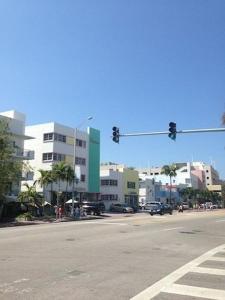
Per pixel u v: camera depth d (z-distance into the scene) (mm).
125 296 8570
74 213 48719
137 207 80250
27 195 47438
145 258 14125
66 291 8891
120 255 14633
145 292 8977
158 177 144375
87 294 8664
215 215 56281
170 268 12203
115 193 86062
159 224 33094
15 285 9398
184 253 15867
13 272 10953
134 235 22703
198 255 15375
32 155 59469
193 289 9383
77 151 72562
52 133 67062
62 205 52500
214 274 11328
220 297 8680
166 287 9531
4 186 39375
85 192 74188
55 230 24859
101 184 85875
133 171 93250
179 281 10281
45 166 66938
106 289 9172
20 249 15602
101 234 22594
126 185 90125
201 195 137750
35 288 9125
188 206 106188
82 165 73562
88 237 20719
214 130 26750
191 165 180500
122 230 25875
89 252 15141
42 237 20266
